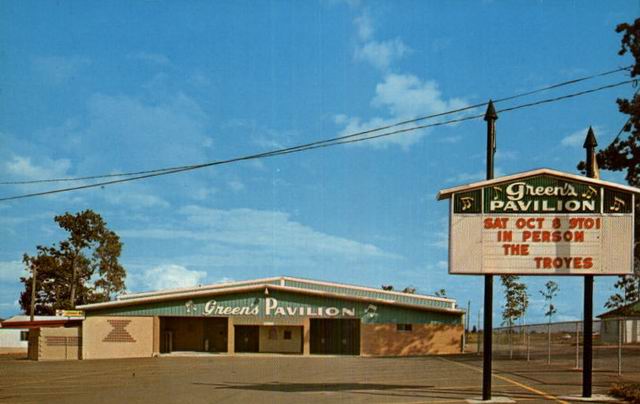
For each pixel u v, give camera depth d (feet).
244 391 75.41
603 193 60.39
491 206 61.11
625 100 137.69
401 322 188.34
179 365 136.98
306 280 205.57
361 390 72.08
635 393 59.47
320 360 153.38
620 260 59.67
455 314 188.96
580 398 60.75
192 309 188.44
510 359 125.90
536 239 60.49
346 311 188.03
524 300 274.77
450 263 61.00
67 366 145.59
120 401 69.62
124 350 185.68
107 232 300.61
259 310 188.75
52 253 296.51
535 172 60.70
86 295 294.87
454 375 91.25
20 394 82.64
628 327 169.89
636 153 136.98
